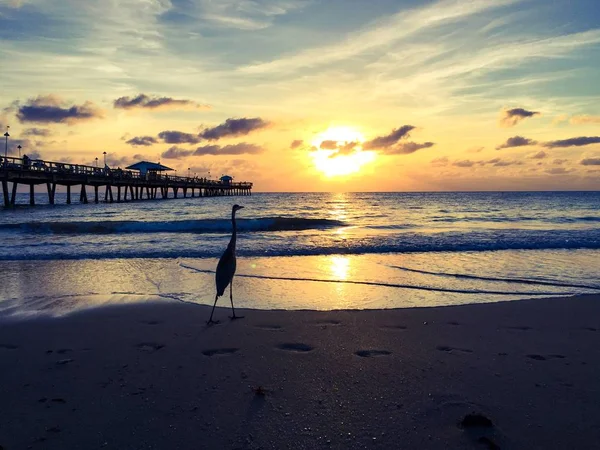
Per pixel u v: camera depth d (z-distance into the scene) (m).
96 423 3.46
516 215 35.66
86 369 4.59
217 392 4.00
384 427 3.37
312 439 3.20
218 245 15.19
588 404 3.73
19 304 7.50
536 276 9.98
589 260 12.20
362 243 15.38
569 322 6.34
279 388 4.08
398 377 4.33
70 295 8.17
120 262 12.05
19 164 36.94
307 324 6.25
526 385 4.13
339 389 4.05
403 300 7.79
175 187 68.50
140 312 6.98
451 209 46.44
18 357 4.97
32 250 14.02
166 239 17.09
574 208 48.12
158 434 3.29
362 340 5.52
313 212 41.25
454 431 3.31
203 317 6.67
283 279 9.67
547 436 3.23
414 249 14.40
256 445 3.13
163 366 4.67
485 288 8.76
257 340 5.53
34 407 3.73
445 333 5.82
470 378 4.30
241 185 111.19
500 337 5.65
